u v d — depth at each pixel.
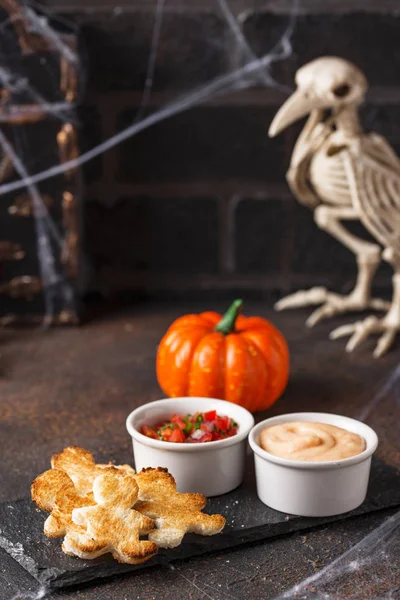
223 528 0.79
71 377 1.06
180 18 1.23
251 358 0.94
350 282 1.30
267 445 0.81
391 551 0.78
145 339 1.17
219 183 1.27
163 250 1.29
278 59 1.24
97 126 1.25
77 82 1.16
